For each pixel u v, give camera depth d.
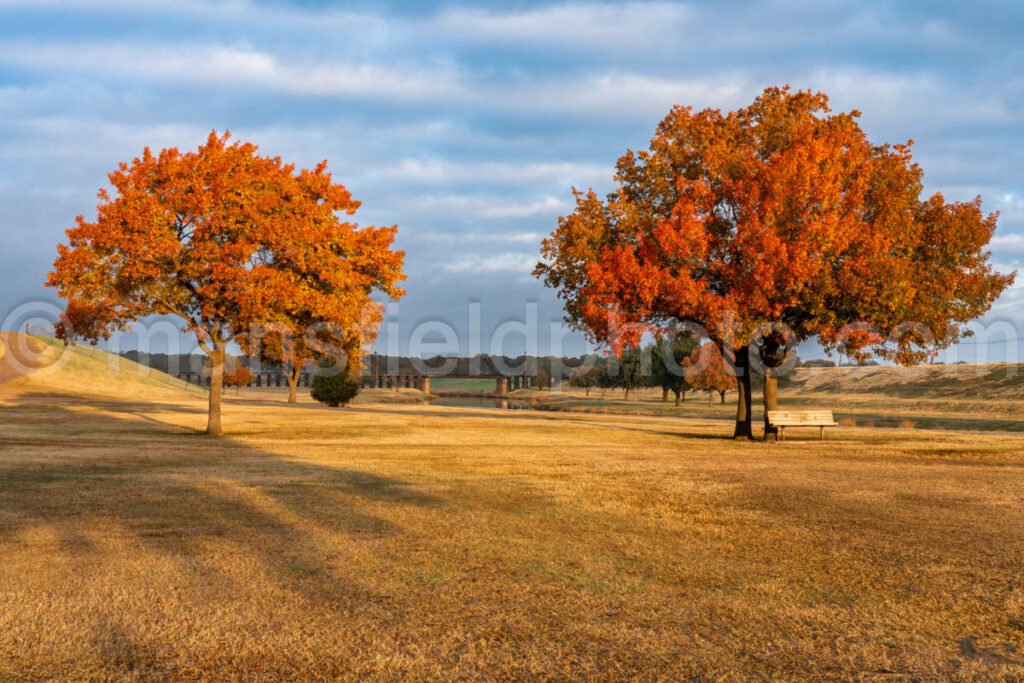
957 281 25.81
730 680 5.50
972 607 7.15
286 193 25.80
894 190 25.94
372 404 64.75
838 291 24.52
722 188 25.97
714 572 8.30
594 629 6.52
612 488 14.13
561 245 27.72
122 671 5.59
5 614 6.73
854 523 10.96
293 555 8.81
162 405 47.25
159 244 23.28
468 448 22.17
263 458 18.83
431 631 6.44
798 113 28.16
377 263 27.42
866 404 76.25
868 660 5.89
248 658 5.85
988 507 12.32
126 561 8.45
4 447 20.55
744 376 27.77
